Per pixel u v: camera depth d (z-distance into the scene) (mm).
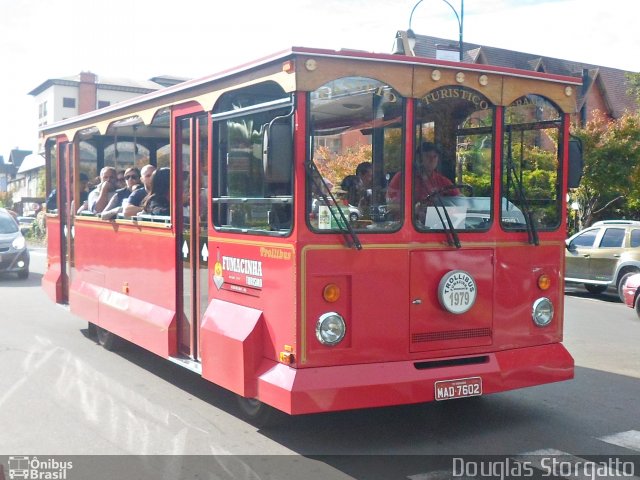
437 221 5625
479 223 5836
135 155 8164
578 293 16281
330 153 5227
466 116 5742
